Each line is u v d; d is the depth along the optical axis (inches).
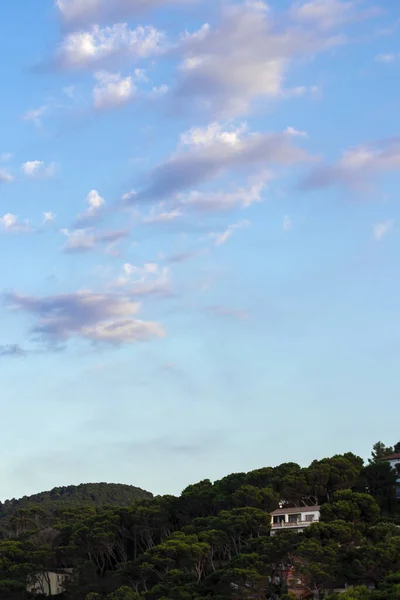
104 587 6112.2
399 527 5674.2
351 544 5344.5
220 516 6284.5
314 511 6378.0
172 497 7239.2
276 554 5147.6
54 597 6520.7
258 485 7396.7
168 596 5226.4
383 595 4288.9
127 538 6998.0
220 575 5137.8
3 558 6624.0
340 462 7253.9
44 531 7431.1
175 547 5689.0
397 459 7731.3
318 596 4913.9
